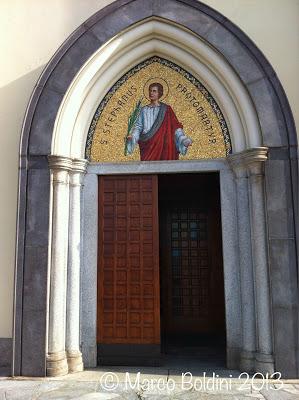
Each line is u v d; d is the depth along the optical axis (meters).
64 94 6.87
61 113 6.90
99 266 7.12
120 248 7.16
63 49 6.96
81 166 7.04
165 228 10.25
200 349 8.27
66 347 6.63
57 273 6.59
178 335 9.68
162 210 10.29
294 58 6.96
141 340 6.93
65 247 6.78
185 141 7.22
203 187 10.16
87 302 6.95
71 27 7.27
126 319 6.99
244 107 6.82
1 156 7.04
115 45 7.09
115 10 7.04
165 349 8.27
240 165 6.83
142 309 6.99
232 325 6.71
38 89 6.89
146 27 7.09
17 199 6.76
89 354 6.85
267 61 6.76
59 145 6.85
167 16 6.97
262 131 6.62
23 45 7.27
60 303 6.56
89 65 7.04
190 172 7.16
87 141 7.30
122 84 7.44
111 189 7.29
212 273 10.01
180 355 7.79
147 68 7.46
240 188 6.84
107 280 7.10
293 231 6.38
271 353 6.26
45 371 6.28
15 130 7.10
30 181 6.71
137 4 7.03
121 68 7.33
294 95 6.88
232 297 6.77
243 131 6.95
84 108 7.20
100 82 7.26
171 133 7.27
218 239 10.08
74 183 7.00
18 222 6.61
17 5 7.35
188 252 10.16
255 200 6.61
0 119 7.13
